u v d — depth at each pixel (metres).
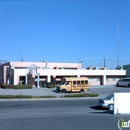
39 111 20.81
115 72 74.38
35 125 12.89
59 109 22.23
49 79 69.00
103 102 22.33
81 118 15.07
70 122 13.59
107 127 12.08
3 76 75.62
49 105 25.45
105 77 73.56
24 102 28.98
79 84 46.72
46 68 74.44
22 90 47.72
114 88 55.28
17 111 20.84
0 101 30.86
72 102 28.75
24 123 13.56
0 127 12.47
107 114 17.50
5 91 44.72
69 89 45.97
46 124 13.12
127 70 75.38
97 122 13.47
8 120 14.75
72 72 71.06
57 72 69.75
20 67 79.75
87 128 11.88
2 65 82.25
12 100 32.25
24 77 68.25
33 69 66.62
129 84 59.66
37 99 33.22
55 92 45.97
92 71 72.62
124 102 17.64
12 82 68.56
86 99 33.75
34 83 66.31
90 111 20.92
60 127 12.21
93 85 70.12
